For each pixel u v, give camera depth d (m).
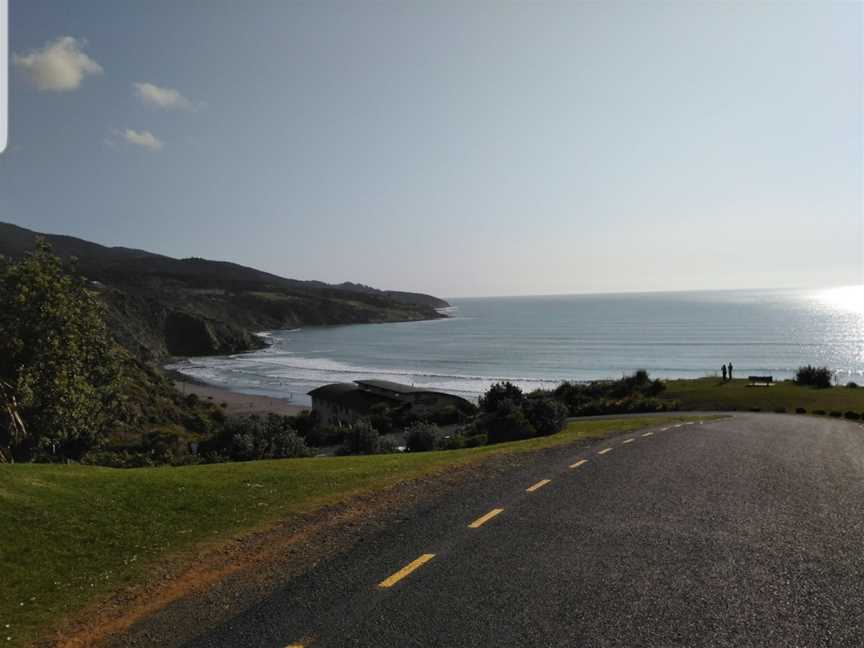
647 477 11.25
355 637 5.16
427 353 164.00
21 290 22.69
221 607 6.03
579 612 5.43
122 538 8.31
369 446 33.66
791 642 4.79
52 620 5.95
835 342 156.75
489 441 36.62
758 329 197.12
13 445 23.73
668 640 4.86
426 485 11.05
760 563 6.54
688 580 6.10
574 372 117.19
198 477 11.78
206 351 185.25
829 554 6.80
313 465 13.80
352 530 8.38
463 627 5.23
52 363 23.45
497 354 154.00
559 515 8.64
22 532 8.23
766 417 33.28
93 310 25.25
